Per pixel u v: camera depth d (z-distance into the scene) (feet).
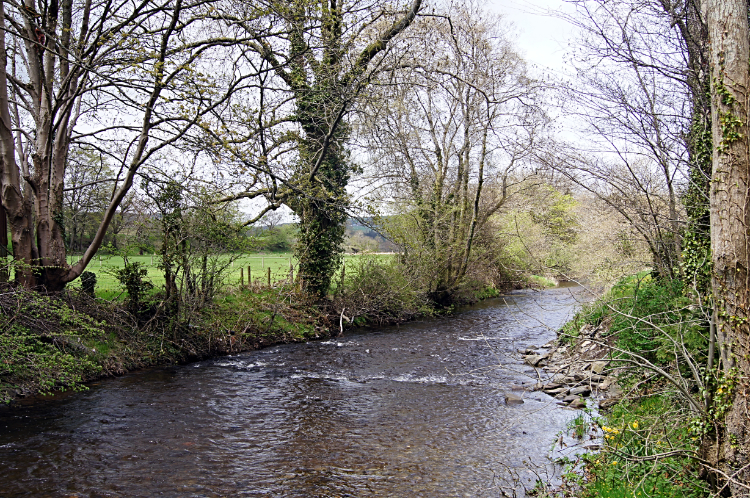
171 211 53.06
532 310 89.86
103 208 66.08
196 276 56.13
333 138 65.05
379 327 78.89
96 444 30.07
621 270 48.55
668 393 25.79
